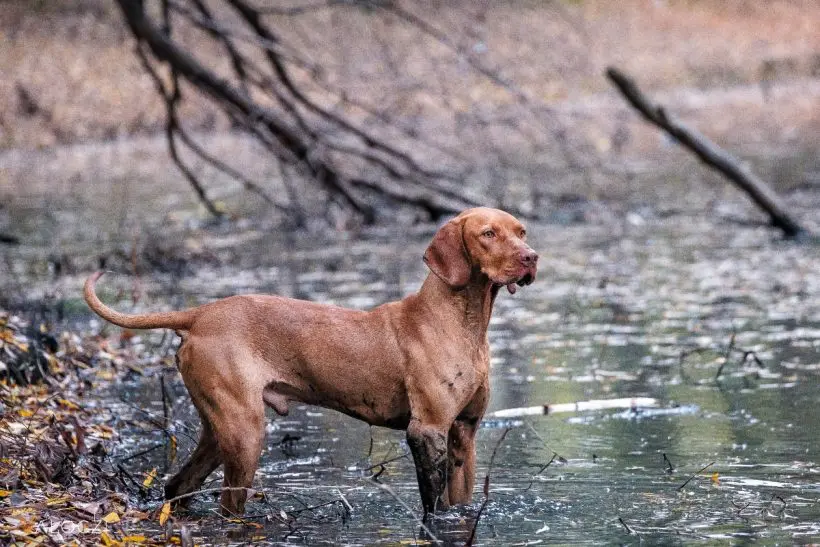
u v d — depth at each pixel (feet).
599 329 39.65
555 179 83.41
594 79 120.06
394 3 57.11
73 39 108.58
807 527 20.89
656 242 58.34
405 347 21.85
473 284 21.80
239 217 69.72
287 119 86.84
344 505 22.30
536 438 27.68
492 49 63.52
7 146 100.99
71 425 27.09
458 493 22.84
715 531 20.85
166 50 57.67
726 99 134.72
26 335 32.55
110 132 106.42
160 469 25.62
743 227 61.98
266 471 25.63
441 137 96.32
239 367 21.67
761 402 29.91
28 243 61.05
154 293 46.39
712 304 42.93
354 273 50.75
